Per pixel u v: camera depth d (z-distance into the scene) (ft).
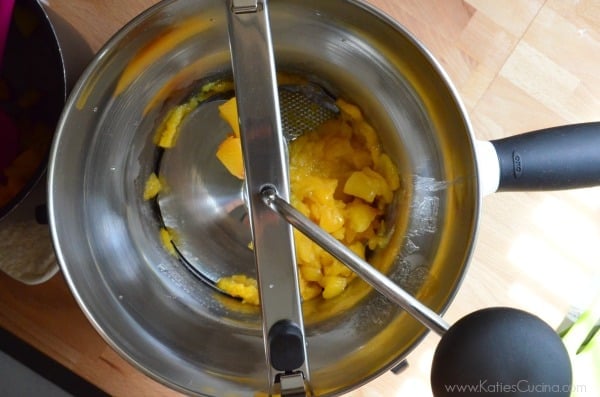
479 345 0.99
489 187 1.46
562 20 1.75
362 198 1.65
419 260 1.51
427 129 1.47
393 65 1.45
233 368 1.47
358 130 1.66
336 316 1.58
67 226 1.38
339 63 1.53
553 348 0.99
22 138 1.64
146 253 1.60
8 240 1.64
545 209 1.77
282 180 1.36
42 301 1.69
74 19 1.66
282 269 1.34
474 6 1.74
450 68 1.75
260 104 1.35
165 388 1.71
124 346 1.40
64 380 1.67
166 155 1.66
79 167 1.42
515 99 1.75
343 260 1.25
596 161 1.45
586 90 1.76
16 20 1.57
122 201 1.57
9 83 1.64
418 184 1.53
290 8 1.41
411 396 1.75
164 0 1.31
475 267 1.77
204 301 1.64
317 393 1.38
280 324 1.32
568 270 1.78
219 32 1.46
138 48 1.39
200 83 1.60
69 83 1.57
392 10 1.73
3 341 1.66
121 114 1.49
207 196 1.70
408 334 1.43
